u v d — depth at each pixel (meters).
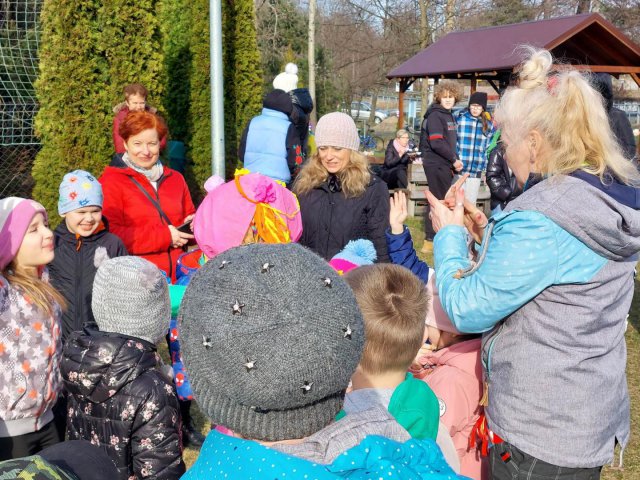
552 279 1.78
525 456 1.87
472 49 11.34
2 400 2.31
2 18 8.00
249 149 4.90
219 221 2.90
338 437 1.07
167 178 4.09
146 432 2.16
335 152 3.47
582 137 1.79
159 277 2.33
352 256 2.88
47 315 2.43
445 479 1.05
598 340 1.84
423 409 1.63
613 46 10.11
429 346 2.38
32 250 2.46
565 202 1.76
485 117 8.45
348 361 1.05
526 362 1.85
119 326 2.24
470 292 1.89
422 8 24.12
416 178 10.45
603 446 1.87
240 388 1.01
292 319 1.02
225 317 1.03
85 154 6.62
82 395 2.18
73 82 6.50
